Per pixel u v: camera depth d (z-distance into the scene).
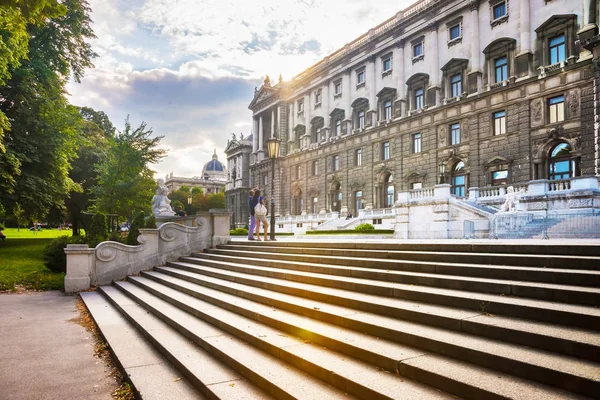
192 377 5.45
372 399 4.02
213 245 16.70
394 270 7.94
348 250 9.73
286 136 69.12
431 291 6.28
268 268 10.53
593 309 4.71
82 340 8.31
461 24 40.03
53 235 49.06
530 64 33.78
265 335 6.18
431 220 28.31
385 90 47.94
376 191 49.34
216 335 6.82
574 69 30.53
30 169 24.80
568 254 6.65
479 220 23.20
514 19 35.34
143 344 7.43
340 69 56.16
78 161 41.16
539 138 32.62
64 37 27.72
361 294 7.10
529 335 4.35
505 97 35.22
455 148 39.38
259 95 76.12
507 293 5.77
